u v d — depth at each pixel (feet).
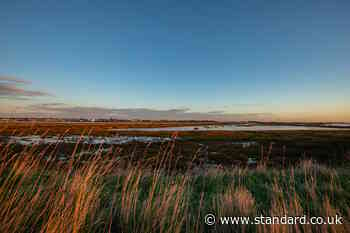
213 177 16.66
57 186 9.29
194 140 106.42
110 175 14.10
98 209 8.33
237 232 7.70
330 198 11.61
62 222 6.24
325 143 88.84
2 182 8.62
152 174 15.16
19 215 6.55
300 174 17.78
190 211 9.51
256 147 79.87
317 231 7.66
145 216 7.84
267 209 10.08
